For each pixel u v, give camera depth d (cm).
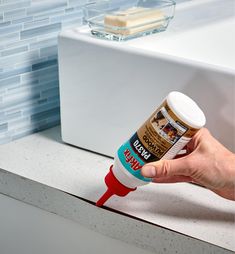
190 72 100
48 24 116
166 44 110
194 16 125
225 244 92
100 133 111
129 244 99
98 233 102
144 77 104
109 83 107
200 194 104
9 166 108
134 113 107
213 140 98
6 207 111
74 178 106
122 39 108
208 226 96
